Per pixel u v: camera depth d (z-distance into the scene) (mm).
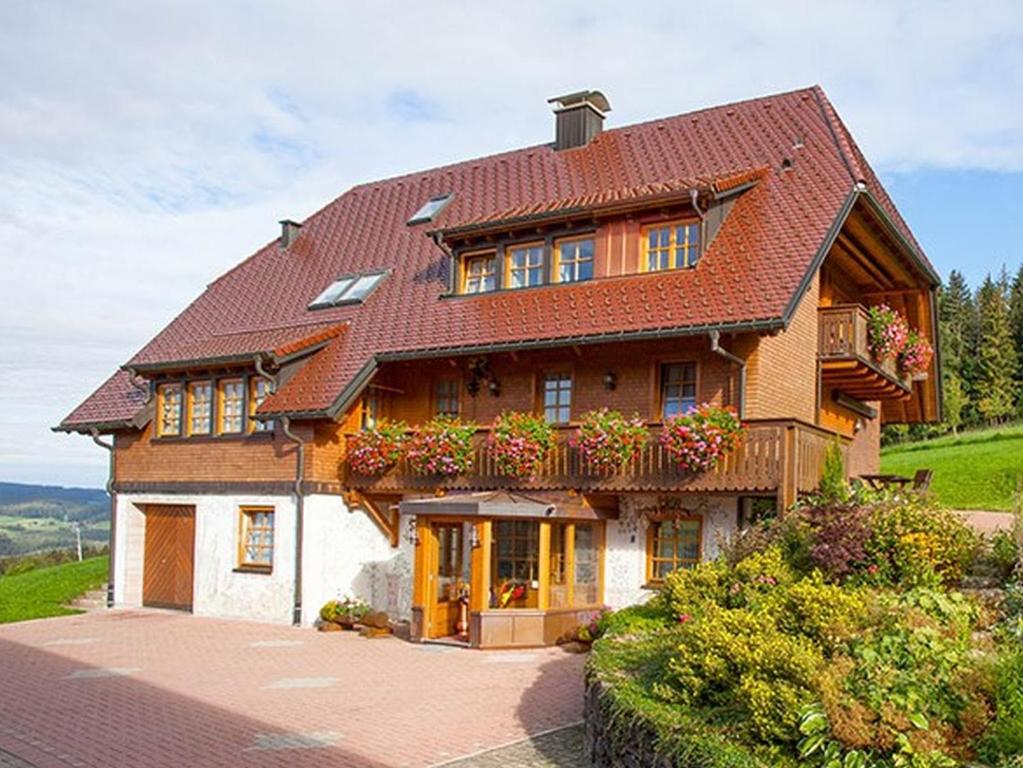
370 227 24891
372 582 19969
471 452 17984
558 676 13641
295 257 25609
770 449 14969
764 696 7477
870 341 18750
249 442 20391
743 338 15992
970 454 34219
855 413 21297
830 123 19250
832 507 12703
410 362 19547
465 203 23391
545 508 16000
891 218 18859
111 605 22500
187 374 21656
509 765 9508
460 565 17594
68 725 11195
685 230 17641
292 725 11109
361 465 19203
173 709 11938
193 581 21312
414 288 21156
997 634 8438
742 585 11914
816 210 17016
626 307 16906
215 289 26109
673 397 17000
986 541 11648
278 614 19500
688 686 8602
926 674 7242
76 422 23141
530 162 23500
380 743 10312
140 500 22281
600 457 16156
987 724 6793
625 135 22516
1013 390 53406
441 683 13336
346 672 14219
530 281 19109
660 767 7660
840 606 8758
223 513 20672
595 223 18188
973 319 63000
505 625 16078
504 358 18750
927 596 9172
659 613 13594
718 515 16219
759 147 19672
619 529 17219
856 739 6785
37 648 16672
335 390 18953
